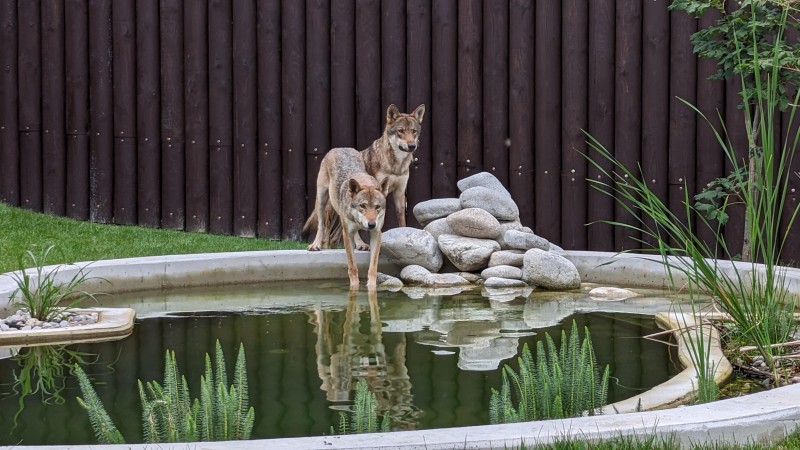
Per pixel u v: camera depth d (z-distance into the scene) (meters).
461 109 11.64
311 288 9.63
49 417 5.20
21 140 13.00
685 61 10.75
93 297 8.16
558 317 7.96
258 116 12.26
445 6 11.59
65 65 12.84
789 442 4.32
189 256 9.60
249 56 12.20
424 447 4.05
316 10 11.95
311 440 4.11
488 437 4.13
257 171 12.32
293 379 5.96
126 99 12.62
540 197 11.41
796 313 7.40
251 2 12.16
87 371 6.21
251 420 4.63
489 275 9.87
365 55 11.88
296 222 12.16
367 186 9.63
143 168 12.63
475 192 10.44
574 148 11.22
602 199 11.17
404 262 10.28
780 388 4.86
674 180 10.90
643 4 10.91
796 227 10.40
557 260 9.51
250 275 9.81
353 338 7.16
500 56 11.45
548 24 11.23
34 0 12.79
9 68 12.93
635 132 11.03
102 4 12.59
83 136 12.80
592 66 11.12
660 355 6.56
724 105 10.66
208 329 7.52
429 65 11.73
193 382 5.88
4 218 12.32
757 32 9.12
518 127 11.44
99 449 3.99
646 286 9.55
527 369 5.11
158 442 4.55
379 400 5.48
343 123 12.00
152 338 7.20
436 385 5.79
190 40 12.35
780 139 10.39
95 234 11.88
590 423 4.31
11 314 7.68
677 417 4.39
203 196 12.48
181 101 12.46
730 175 10.01
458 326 7.61
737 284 8.44
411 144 10.85
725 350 6.45
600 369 6.21
